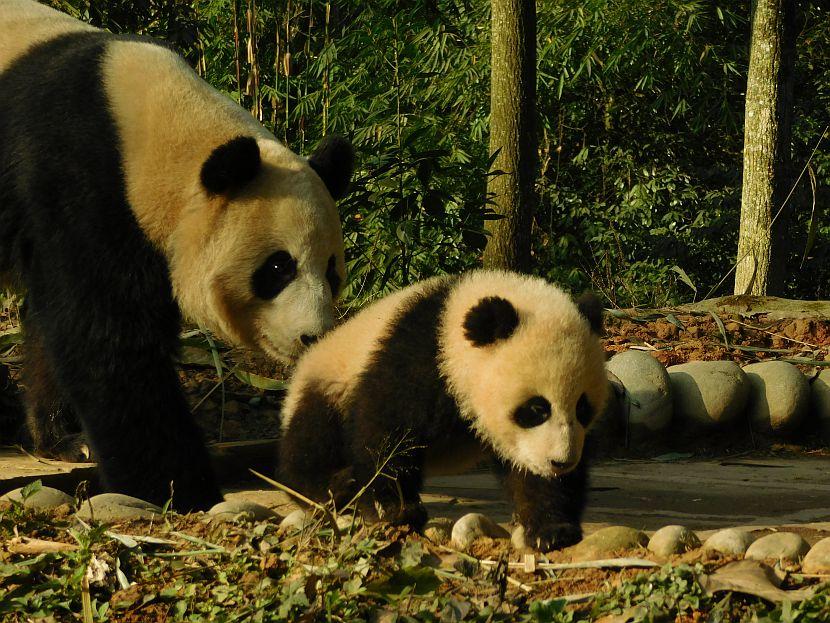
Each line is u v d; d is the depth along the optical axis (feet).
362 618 16.46
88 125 25.14
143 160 25.23
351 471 22.86
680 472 33.27
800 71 85.35
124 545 18.83
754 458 36.19
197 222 25.53
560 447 20.31
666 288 76.33
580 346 20.83
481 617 15.96
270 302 26.48
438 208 44.16
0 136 26.37
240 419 35.78
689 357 42.27
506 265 48.37
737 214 79.10
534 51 47.91
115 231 24.75
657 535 19.03
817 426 37.91
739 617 15.58
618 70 73.67
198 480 25.88
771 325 46.73
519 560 18.75
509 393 20.81
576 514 21.53
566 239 76.69
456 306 22.06
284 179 26.55
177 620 16.46
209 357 39.11
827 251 81.41
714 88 78.79
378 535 19.38
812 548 18.10
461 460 24.06
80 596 17.29
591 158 84.58
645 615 15.44
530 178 48.44
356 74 64.08
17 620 16.88
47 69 26.53
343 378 23.18
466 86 70.33
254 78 47.57
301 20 66.80
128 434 25.14
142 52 27.30
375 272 48.73
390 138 56.85
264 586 16.94
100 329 24.75
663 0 71.51
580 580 17.58
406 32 63.36
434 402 21.40
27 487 21.09
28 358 29.35
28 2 30.19
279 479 25.09
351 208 44.62
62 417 29.60
